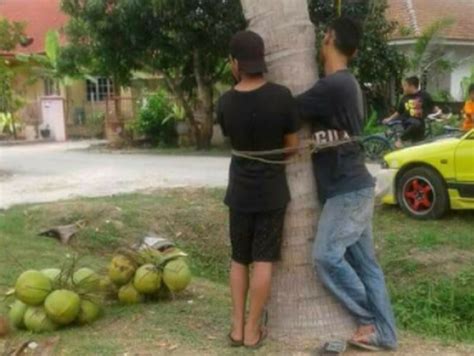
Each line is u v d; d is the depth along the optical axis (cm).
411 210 914
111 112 2455
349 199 467
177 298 609
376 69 1844
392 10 2558
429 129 1370
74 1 1867
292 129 464
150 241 623
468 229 853
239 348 490
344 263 473
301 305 492
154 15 1712
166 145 2175
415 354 492
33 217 912
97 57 1956
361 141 473
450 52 2405
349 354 483
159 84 2448
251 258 486
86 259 758
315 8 1730
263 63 461
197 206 940
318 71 502
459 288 702
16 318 544
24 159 1794
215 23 1731
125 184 1229
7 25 1789
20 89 2559
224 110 467
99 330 536
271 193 468
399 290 719
